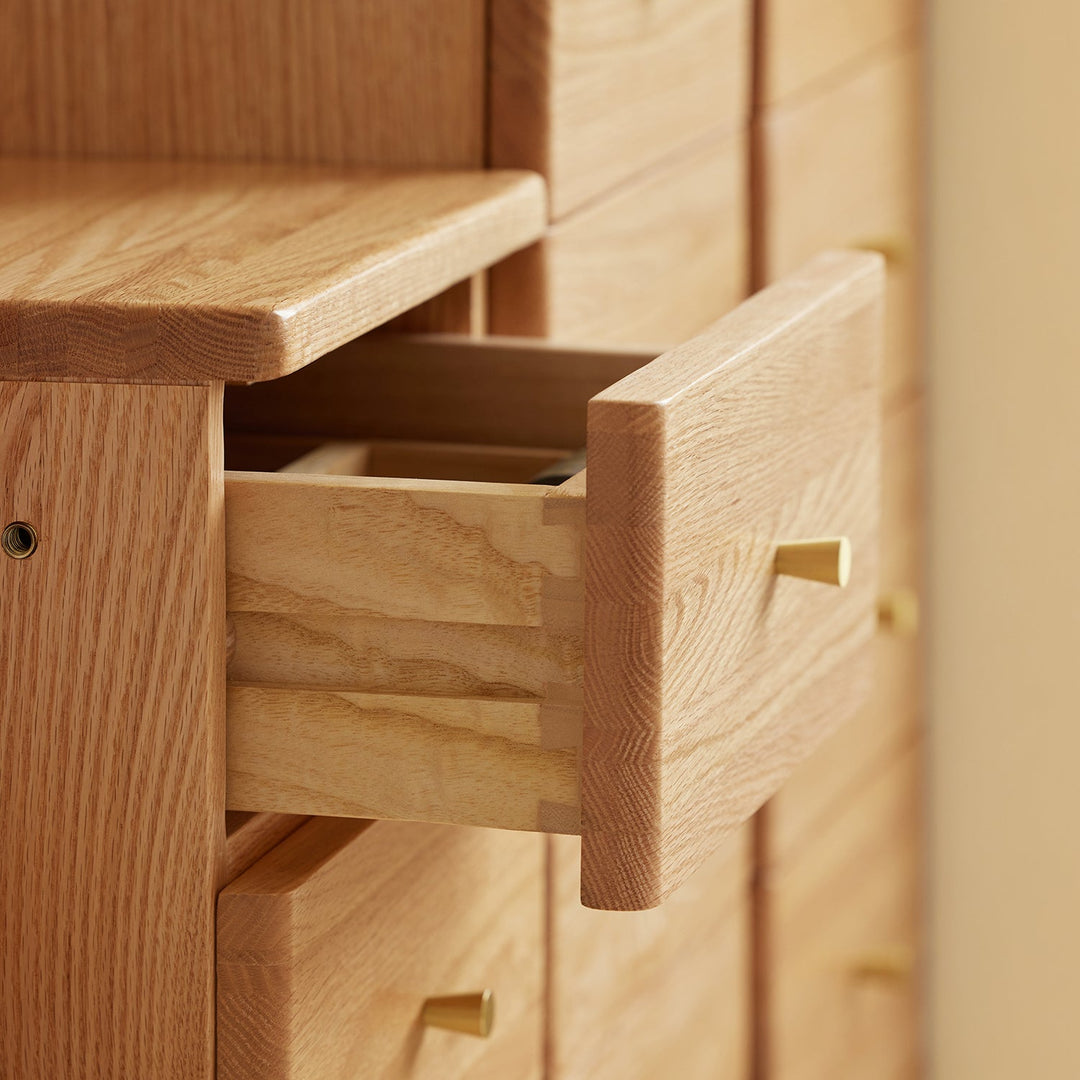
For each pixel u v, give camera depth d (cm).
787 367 130
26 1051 122
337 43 155
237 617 121
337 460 140
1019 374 263
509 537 118
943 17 256
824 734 139
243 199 143
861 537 143
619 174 162
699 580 121
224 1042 121
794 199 197
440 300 152
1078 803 271
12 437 119
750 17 184
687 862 122
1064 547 265
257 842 123
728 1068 196
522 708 119
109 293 119
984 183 259
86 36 159
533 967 147
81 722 120
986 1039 282
